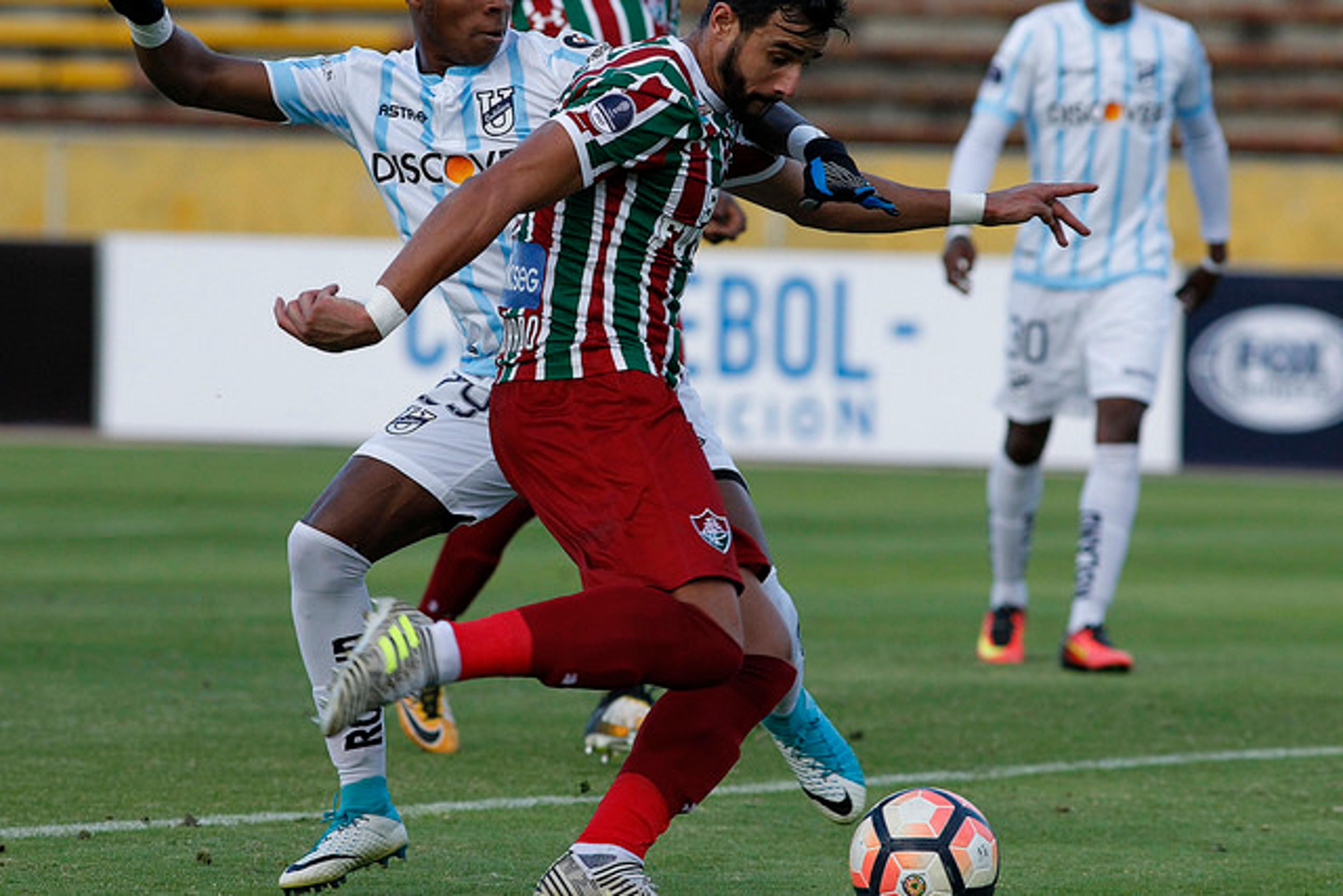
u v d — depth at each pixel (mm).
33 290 59406
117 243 58969
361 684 10703
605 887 11703
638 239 12438
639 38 20578
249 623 28297
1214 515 46844
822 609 31297
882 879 12953
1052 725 21594
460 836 15938
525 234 12758
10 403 59781
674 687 11820
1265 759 19812
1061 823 16781
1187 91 27203
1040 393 26547
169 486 47938
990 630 26625
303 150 76062
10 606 29625
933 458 56094
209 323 58594
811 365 56312
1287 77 81312
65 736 20000
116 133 78188
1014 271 27016
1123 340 26094
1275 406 55594
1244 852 15727
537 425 12484
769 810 17141
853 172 13609
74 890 13891
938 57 81875
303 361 58219
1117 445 25984
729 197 19859
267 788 17625
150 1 14789
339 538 14602
